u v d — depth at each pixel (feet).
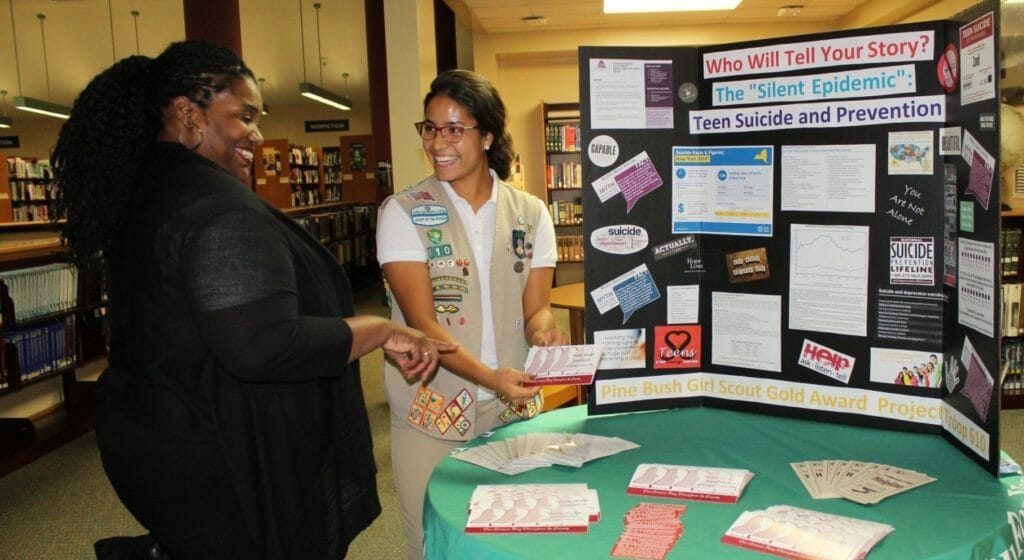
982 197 4.39
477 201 5.77
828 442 5.06
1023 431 13.03
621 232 5.65
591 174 5.56
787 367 5.56
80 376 17.79
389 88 18.85
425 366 4.77
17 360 14.16
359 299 35.17
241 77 4.37
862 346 5.29
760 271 5.55
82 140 4.14
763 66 5.36
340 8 39.47
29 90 51.96
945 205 4.96
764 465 4.65
